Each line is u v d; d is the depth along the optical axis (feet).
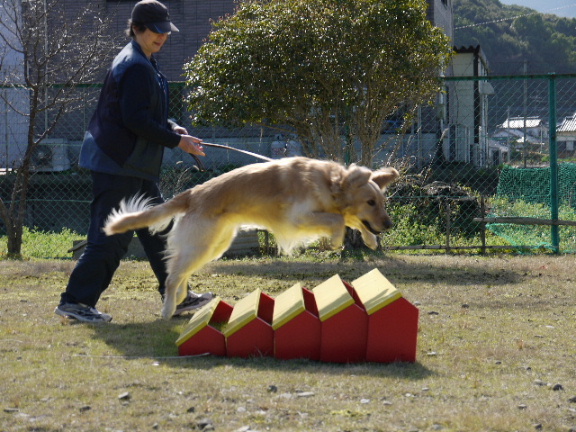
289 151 38.22
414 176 40.27
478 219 35.17
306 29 32.37
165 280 19.66
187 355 14.96
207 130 49.96
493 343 16.10
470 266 29.48
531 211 39.29
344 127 34.71
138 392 11.98
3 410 11.07
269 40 32.42
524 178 41.39
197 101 34.78
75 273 18.66
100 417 10.76
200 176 49.01
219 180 17.84
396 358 14.37
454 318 18.86
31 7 37.83
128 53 18.62
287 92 33.09
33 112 34.37
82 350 15.29
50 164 48.78
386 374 13.39
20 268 29.14
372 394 12.05
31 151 34.60
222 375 13.17
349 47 32.45
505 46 192.75
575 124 45.73
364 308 14.67
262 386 12.41
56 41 40.06
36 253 37.01
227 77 33.42
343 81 32.78
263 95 32.91
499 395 12.17
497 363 14.35
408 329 14.34
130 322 18.56
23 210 34.86
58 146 48.83
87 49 42.78
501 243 37.22
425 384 12.76
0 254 34.42
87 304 18.60
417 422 10.61
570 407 11.55
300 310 14.57
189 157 50.24
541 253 34.65
